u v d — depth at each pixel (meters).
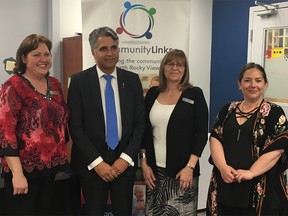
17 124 1.81
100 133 2.07
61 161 1.95
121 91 2.13
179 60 2.18
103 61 2.08
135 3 2.57
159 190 2.28
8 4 3.34
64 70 3.51
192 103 2.20
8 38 3.37
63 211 2.34
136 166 2.17
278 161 2.00
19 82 1.83
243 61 3.92
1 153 1.77
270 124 1.96
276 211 2.00
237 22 3.96
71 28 3.60
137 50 2.61
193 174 2.24
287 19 3.35
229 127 2.07
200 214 3.47
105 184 2.11
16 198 1.86
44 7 3.55
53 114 1.91
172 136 2.19
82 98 2.08
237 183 2.02
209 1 4.11
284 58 3.44
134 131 2.16
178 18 2.62
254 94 2.01
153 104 2.28
